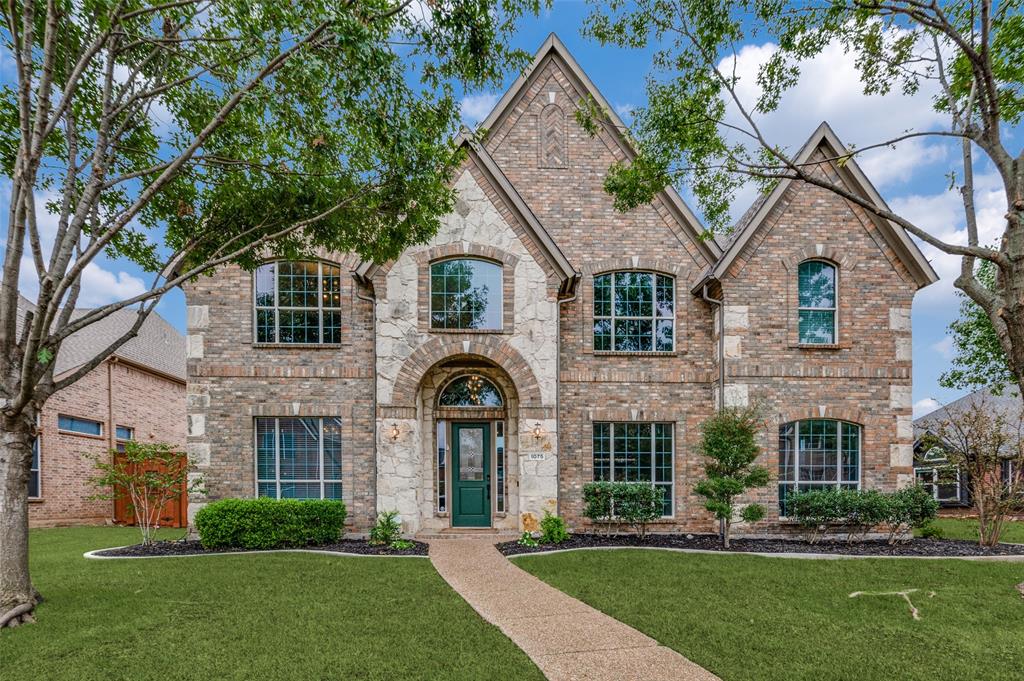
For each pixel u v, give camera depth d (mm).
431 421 13344
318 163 8453
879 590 8070
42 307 6324
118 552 10844
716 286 13094
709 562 9617
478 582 8438
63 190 7902
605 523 12820
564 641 6109
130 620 6617
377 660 5523
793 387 12750
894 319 12992
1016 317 7141
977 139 7738
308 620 6645
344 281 12930
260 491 12633
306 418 12797
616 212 13844
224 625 6473
